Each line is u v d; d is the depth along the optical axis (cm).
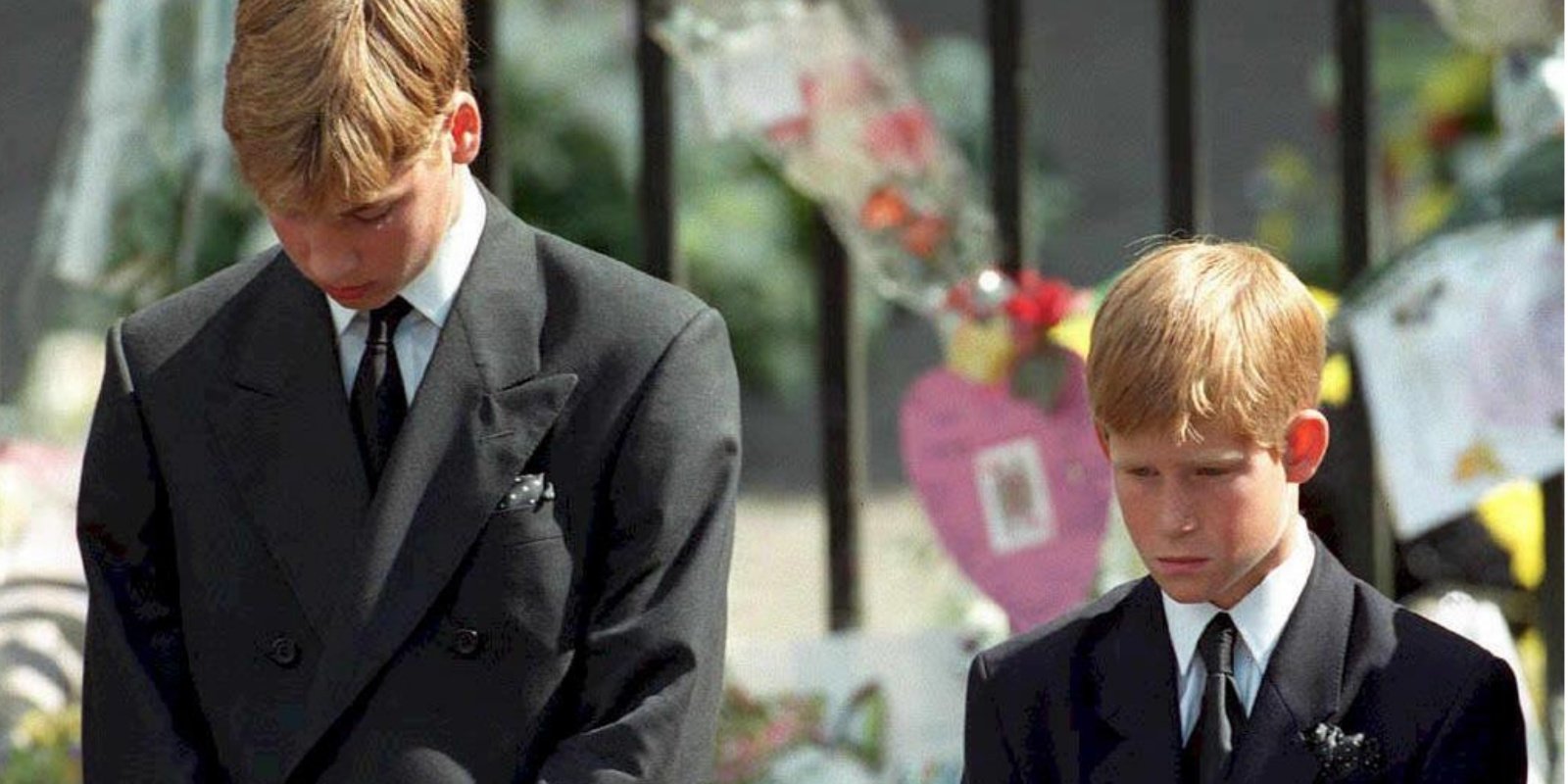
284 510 913
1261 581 874
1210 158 2984
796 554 2098
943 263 1356
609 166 2339
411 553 895
